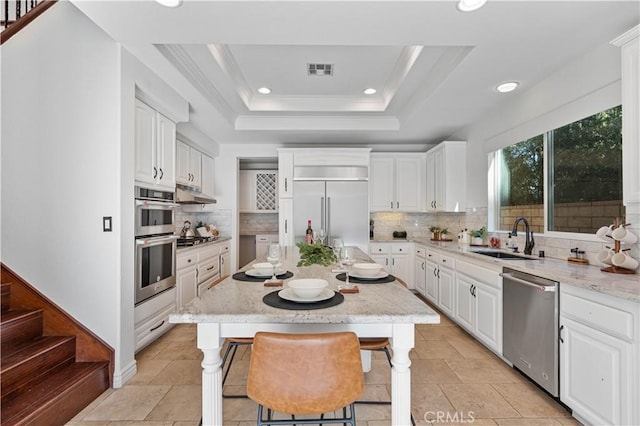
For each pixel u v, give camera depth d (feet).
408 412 4.56
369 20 6.15
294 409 3.81
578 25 6.32
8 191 7.30
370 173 16.63
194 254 12.01
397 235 17.16
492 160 12.11
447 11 5.88
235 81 10.68
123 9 5.82
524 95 9.78
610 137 7.14
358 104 13.10
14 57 7.32
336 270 7.32
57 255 7.29
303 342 3.77
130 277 7.66
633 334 4.83
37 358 6.33
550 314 6.47
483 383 7.49
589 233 7.78
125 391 7.09
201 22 6.24
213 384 4.52
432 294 13.37
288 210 15.70
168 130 9.73
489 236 12.22
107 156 7.26
